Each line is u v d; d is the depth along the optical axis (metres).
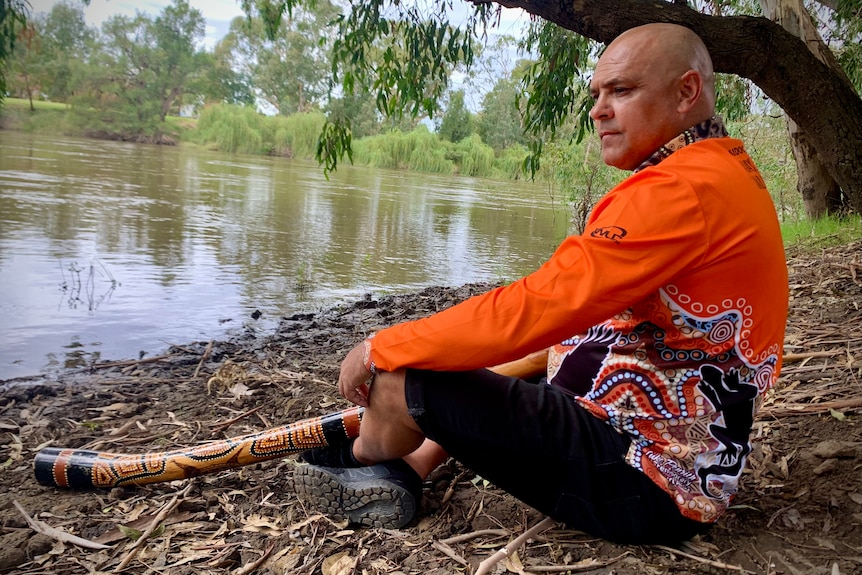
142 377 4.25
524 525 2.12
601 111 1.81
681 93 1.72
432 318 1.78
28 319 5.43
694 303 1.64
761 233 1.65
